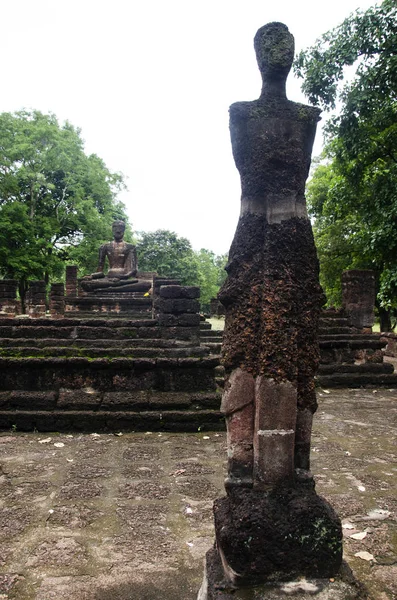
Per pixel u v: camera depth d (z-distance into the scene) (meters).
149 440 6.85
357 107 12.25
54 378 7.70
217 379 9.57
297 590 2.51
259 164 2.95
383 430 7.66
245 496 2.71
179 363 7.80
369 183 14.72
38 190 30.06
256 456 2.76
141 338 8.40
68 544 3.84
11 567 3.51
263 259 2.89
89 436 7.02
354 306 13.33
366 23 11.35
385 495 4.91
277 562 2.55
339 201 15.99
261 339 2.82
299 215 2.95
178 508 4.54
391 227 12.65
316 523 2.62
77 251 31.34
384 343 12.20
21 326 8.39
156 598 3.17
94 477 5.32
